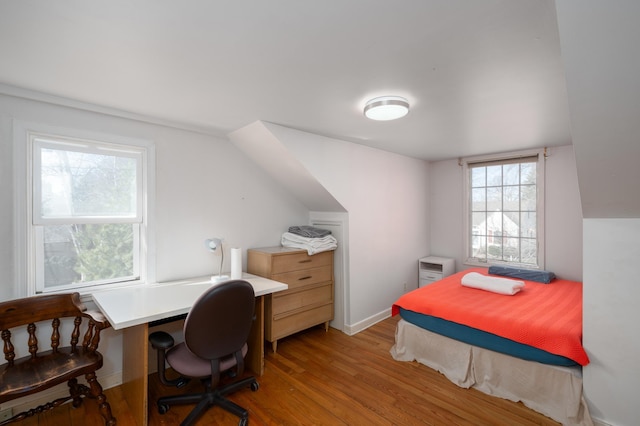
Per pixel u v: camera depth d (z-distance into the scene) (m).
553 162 3.52
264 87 1.84
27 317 1.89
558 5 0.99
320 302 3.25
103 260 2.34
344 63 1.54
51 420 1.92
